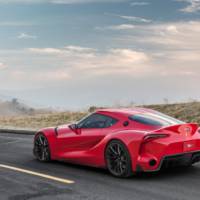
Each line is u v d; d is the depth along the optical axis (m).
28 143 15.97
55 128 11.41
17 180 9.51
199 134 9.55
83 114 27.19
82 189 8.61
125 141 9.20
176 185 8.67
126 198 7.90
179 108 23.83
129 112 10.00
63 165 11.09
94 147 10.03
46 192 8.46
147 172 9.86
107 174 9.82
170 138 9.06
